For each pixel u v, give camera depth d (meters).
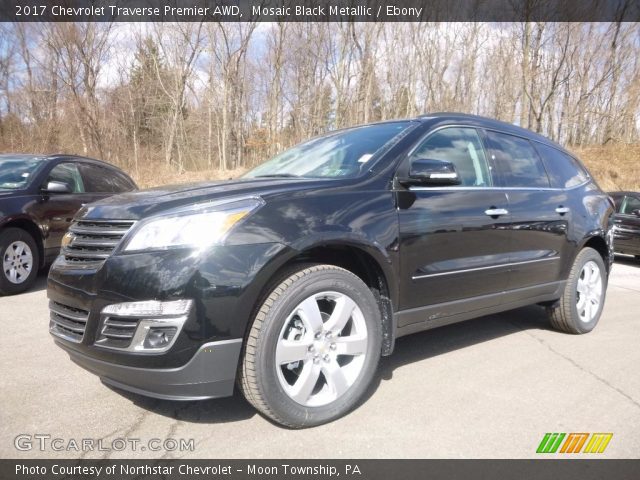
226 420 2.67
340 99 26.39
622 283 7.52
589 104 31.62
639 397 3.03
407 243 2.97
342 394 2.68
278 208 2.54
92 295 2.41
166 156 28.61
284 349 2.48
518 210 3.70
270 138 28.88
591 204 4.53
